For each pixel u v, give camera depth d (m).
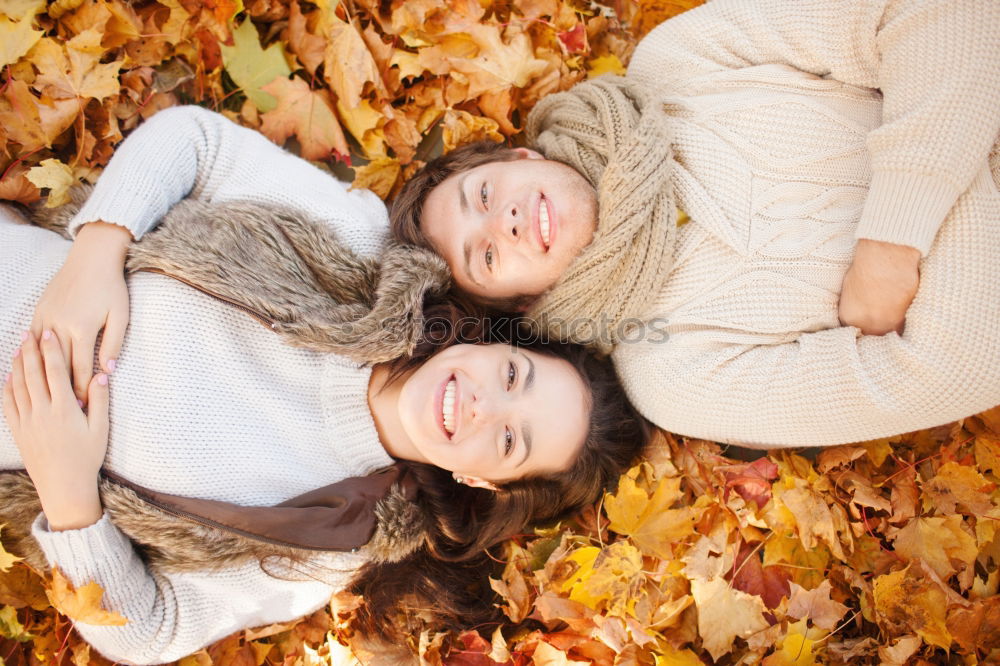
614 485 1.64
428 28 1.73
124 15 1.58
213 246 1.33
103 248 1.32
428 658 1.53
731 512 1.57
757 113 1.51
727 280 1.49
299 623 1.65
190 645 1.40
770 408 1.45
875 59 1.43
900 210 1.32
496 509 1.57
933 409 1.36
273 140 1.72
